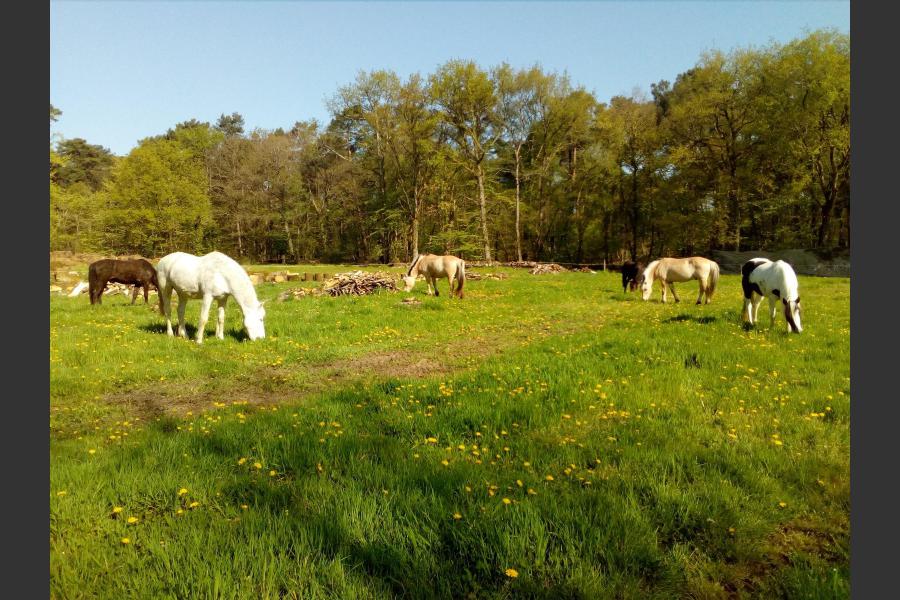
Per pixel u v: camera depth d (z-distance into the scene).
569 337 9.28
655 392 5.75
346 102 38.75
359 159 46.62
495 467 3.84
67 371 6.83
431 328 10.82
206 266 9.04
